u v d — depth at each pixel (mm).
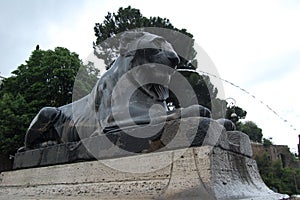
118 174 3266
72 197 3531
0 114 15734
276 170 21297
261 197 2990
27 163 4797
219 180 2750
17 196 4477
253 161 4035
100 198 3186
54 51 18000
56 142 4711
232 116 6891
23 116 15617
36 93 16844
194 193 2611
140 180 3045
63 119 4719
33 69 17406
